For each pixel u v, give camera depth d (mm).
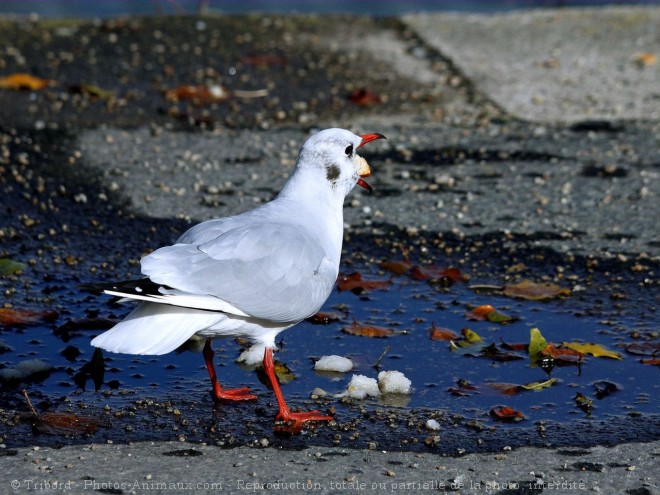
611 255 11820
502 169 14469
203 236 8258
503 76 18219
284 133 15828
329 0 24375
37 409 8266
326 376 9117
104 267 11344
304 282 8289
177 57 18594
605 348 9586
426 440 7832
